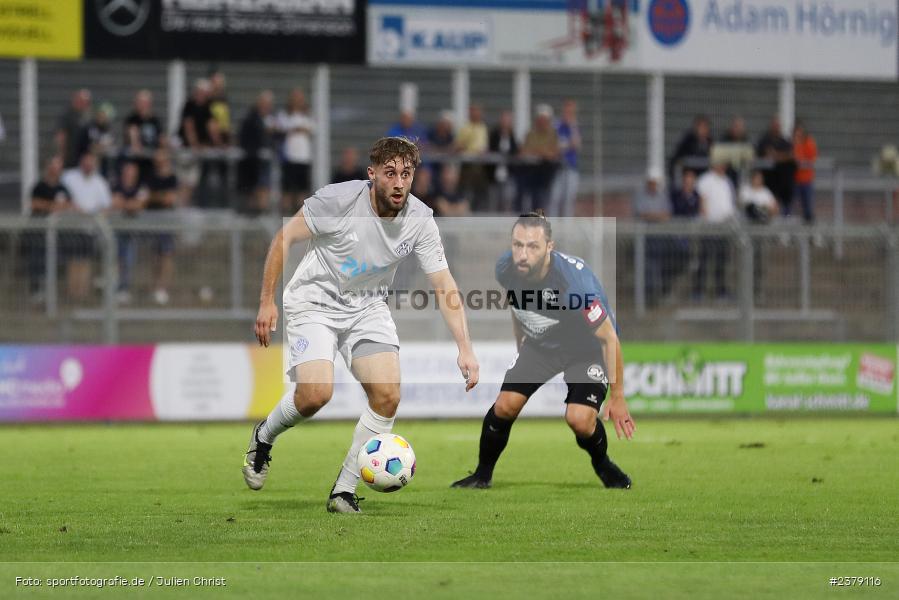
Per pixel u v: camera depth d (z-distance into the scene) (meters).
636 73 71.81
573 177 69.75
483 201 67.00
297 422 27.97
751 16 71.00
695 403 59.72
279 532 25.25
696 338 60.06
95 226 55.78
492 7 68.44
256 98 78.75
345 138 79.50
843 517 27.89
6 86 75.12
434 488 33.16
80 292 56.97
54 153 75.19
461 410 57.78
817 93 84.00
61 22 64.25
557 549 23.58
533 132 68.00
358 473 28.05
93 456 41.94
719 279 59.69
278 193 67.81
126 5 64.81
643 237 58.75
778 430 53.59
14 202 74.12
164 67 77.88
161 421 56.78
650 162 80.25
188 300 58.97
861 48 72.12
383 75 80.06
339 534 25.02
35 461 40.25
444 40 68.06
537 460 41.06
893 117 84.81
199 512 28.22
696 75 75.69
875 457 41.75
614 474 33.16
